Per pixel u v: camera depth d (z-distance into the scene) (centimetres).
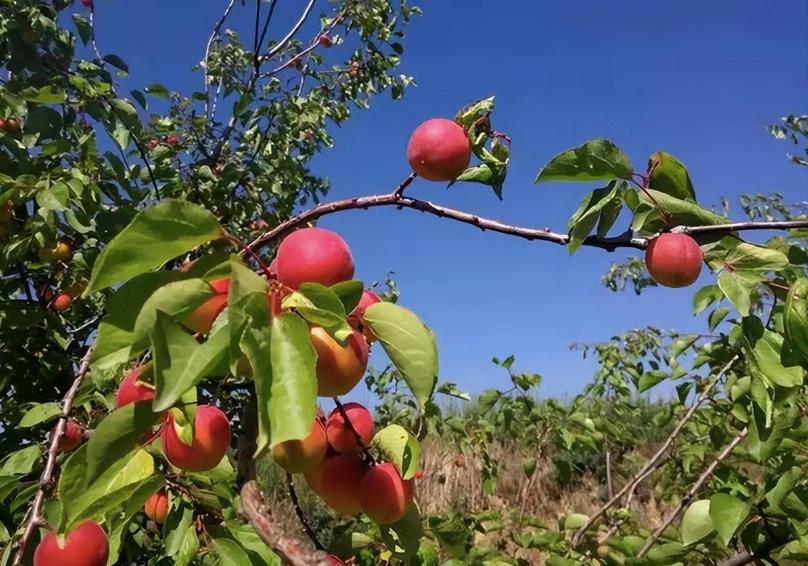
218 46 187
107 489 44
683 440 165
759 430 64
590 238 55
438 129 51
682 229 56
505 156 53
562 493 242
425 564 70
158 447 47
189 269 38
